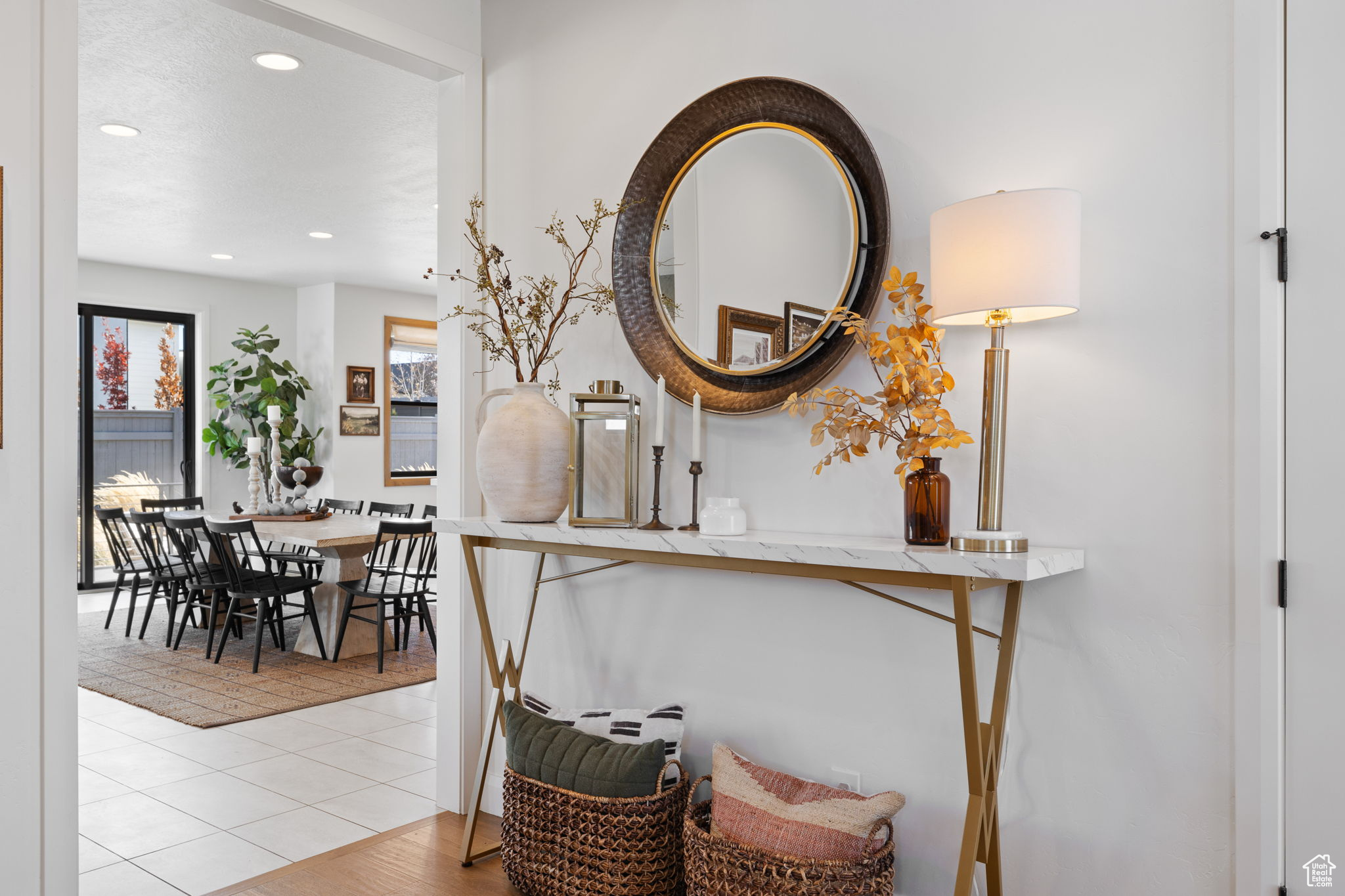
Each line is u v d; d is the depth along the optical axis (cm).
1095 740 186
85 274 699
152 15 300
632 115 264
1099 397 186
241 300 792
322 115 388
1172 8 178
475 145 297
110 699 450
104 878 256
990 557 164
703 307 243
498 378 297
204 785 331
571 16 278
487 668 299
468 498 294
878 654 216
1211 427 173
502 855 243
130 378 735
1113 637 184
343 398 805
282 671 511
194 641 590
